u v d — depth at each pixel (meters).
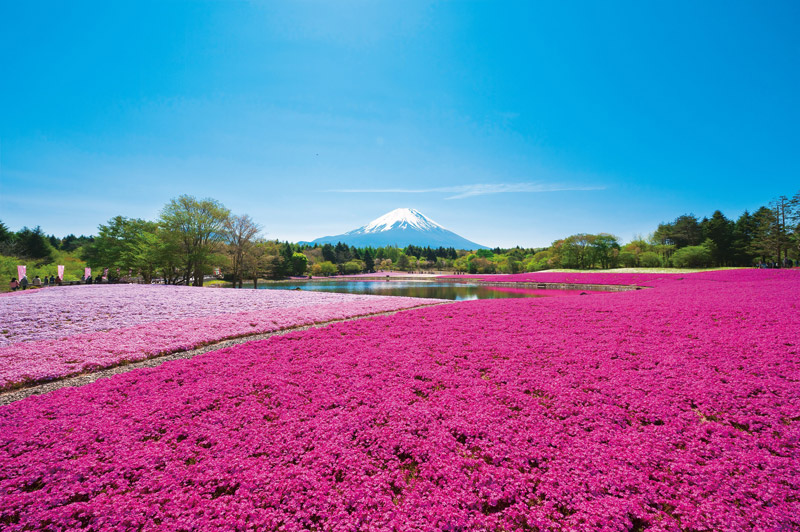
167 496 4.26
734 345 9.61
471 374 8.40
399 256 146.62
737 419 5.82
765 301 16.75
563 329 12.94
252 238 55.75
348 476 4.61
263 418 6.40
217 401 7.16
